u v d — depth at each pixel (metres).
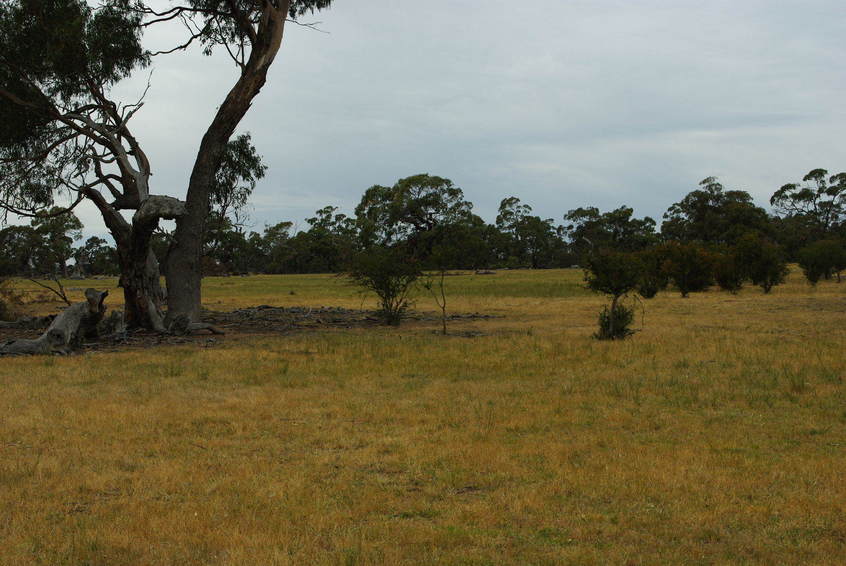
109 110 23.02
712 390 10.47
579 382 11.34
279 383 11.51
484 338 18.52
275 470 6.58
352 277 25.22
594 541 4.88
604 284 17.91
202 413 9.08
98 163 23.25
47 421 8.61
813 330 19.53
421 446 7.38
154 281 22.48
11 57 21.69
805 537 4.93
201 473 6.46
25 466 6.64
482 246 100.38
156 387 11.11
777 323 22.03
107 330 20.03
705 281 43.88
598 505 5.59
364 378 11.98
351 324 24.77
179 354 15.59
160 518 5.29
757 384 10.95
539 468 6.59
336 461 6.89
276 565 4.42
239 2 23.28
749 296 38.06
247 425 8.43
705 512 5.38
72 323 17.17
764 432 7.98
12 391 10.76
